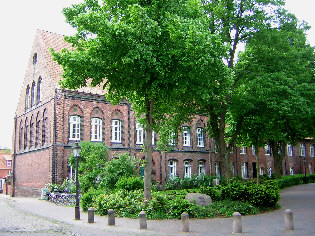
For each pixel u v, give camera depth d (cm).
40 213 1717
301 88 2097
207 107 2242
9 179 3922
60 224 1372
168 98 1587
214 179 3453
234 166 4028
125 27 1351
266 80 2008
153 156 3216
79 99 2747
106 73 1542
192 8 1591
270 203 1647
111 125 2933
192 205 1460
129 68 1481
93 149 2334
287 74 2161
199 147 3672
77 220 1430
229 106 2141
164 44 1448
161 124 2086
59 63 1491
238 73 2134
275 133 2569
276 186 1752
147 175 1581
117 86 1619
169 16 1407
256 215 1488
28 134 3145
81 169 2269
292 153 5338
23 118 3319
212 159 3772
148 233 1112
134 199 1574
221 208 1523
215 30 2114
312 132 2744
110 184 2111
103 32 1369
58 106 2619
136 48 1375
